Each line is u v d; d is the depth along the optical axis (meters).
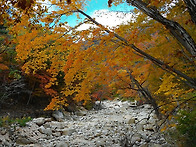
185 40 2.98
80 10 4.29
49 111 12.41
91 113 15.66
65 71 4.41
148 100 8.32
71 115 13.70
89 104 18.55
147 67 5.71
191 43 2.92
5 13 2.96
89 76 4.79
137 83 7.88
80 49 4.26
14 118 9.77
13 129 7.74
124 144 6.81
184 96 6.29
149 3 2.96
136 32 3.88
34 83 11.70
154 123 9.46
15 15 3.07
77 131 9.12
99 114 15.01
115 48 4.17
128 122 10.60
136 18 4.02
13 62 10.09
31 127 8.66
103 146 7.21
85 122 11.47
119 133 8.73
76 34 4.12
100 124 10.59
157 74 5.47
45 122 10.03
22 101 12.61
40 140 7.55
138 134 8.23
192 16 2.72
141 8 3.14
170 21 3.01
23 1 2.00
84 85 5.00
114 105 19.94
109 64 4.63
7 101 11.47
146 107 15.73
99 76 4.95
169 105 6.25
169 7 3.46
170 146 6.27
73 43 4.12
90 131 9.12
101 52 4.08
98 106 18.31
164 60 4.61
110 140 7.78
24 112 11.07
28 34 3.91
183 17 3.90
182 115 6.25
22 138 7.23
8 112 10.35
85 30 3.94
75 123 11.01
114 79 7.32
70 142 7.56
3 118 8.50
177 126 6.38
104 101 23.78
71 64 4.24
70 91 5.27
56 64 4.60
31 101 12.94
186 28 4.00
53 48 4.33
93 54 4.02
